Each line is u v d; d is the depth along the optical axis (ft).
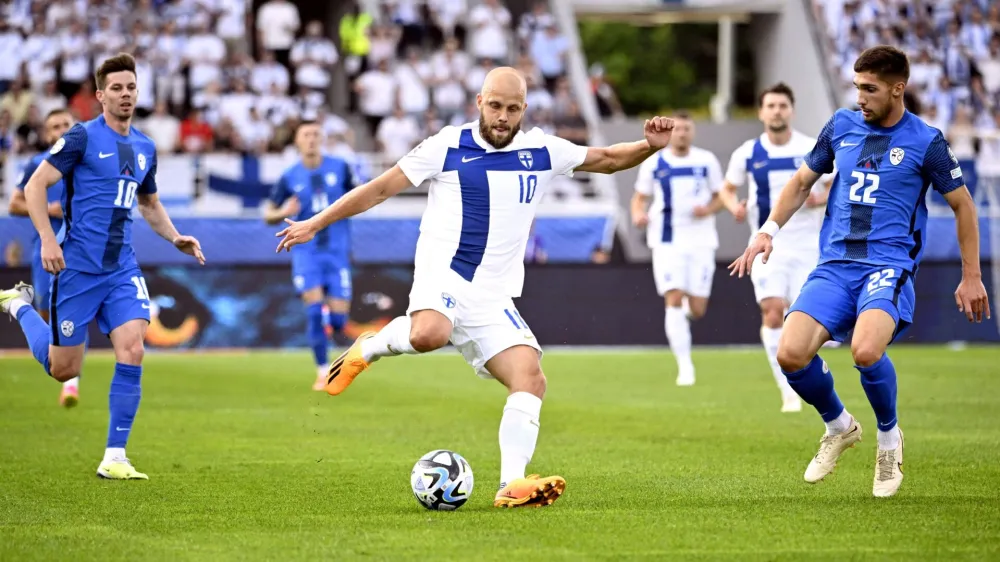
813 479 73.46
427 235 69.15
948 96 298.97
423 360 200.64
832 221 72.33
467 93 289.33
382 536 59.41
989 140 291.58
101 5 269.03
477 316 68.74
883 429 70.85
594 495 72.13
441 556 54.54
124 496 73.00
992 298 232.12
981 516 64.23
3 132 249.14
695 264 155.84
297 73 278.46
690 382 155.63
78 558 55.26
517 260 69.87
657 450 94.38
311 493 73.77
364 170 261.44
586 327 219.41
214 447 96.84
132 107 82.94
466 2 308.81
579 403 131.85
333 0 312.91
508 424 68.03
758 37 346.13
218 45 270.67
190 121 257.75
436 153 68.08
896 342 226.58
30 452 93.91
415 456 91.35
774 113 125.29
